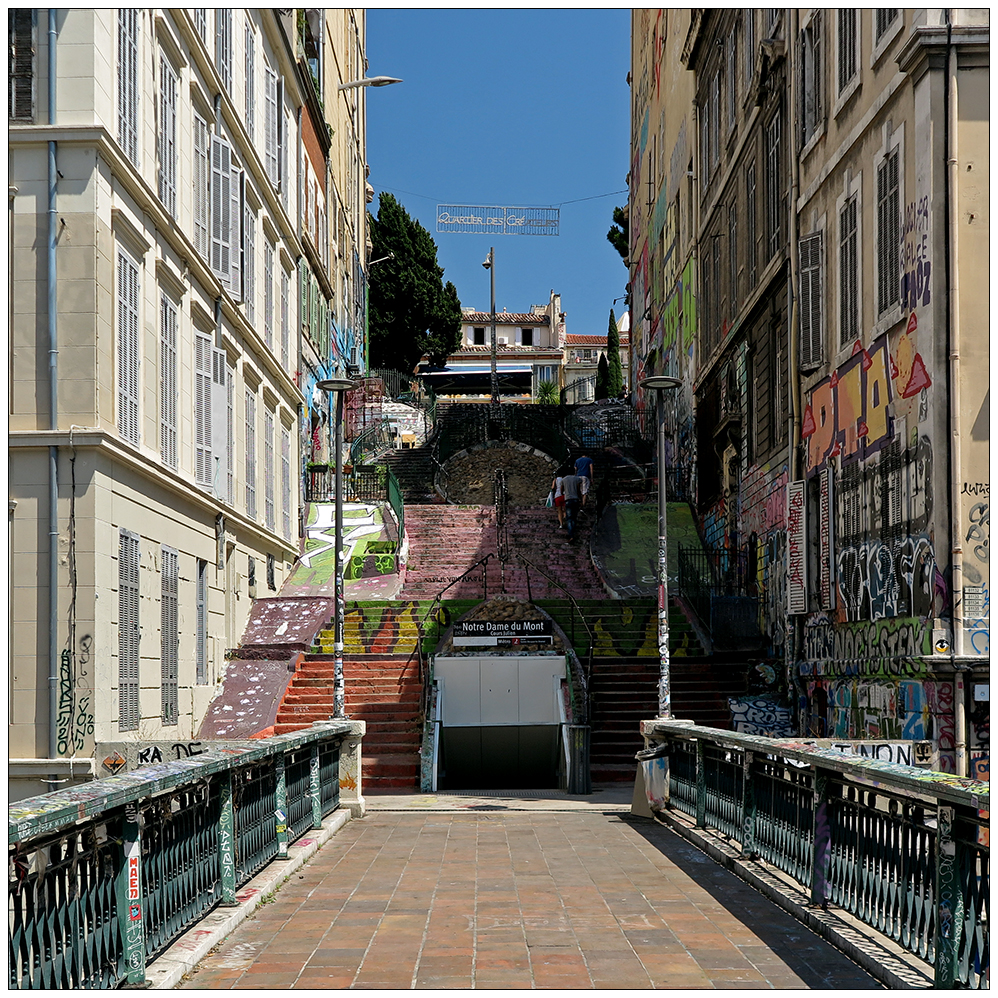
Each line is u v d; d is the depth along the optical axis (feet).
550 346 302.66
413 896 30.73
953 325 40.04
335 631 57.16
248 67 77.87
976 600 39.40
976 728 39.29
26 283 45.96
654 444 120.67
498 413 137.59
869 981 21.74
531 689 66.90
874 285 46.83
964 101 40.47
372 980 22.16
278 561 84.33
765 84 68.28
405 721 65.36
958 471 39.68
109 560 46.75
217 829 28.12
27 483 45.44
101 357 46.50
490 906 29.32
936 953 20.22
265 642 71.61
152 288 53.67
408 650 72.23
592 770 61.57
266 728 61.87
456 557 89.20
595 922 27.35
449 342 232.94
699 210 97.91
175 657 56.75
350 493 110.93
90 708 44.60
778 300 65.57
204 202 64.28
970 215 40.24
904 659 42.06
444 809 51.31
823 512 53.72
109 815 20.15
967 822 19.74
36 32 46.06
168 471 54.54
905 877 22.97
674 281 113.09
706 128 94.17
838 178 52.31
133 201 51.11
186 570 59.36
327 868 35.42
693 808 43.55
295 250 96.99
